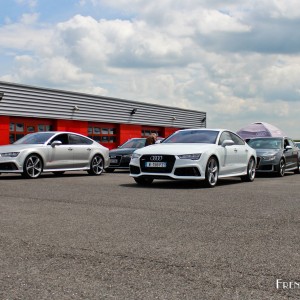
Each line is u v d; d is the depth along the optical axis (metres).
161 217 6.25
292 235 5.17
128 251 4.39
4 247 4.52
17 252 4.33
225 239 4.94
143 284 3.45
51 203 7.54
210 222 5.91
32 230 5.32
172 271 3.77
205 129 11.96
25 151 12.79
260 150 16.16
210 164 10.63
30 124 26.75
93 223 5.78
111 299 3.13
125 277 3.61
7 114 24.92
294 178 15.03
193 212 6.69
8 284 3.43
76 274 3.68
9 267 3.86
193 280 3.54
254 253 4.36
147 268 3.85
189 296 3.20
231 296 3.20
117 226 5.60
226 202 7.82
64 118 28.92
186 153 10.24
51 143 13.62
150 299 3.14
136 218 6.16
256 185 11.41
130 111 35.28
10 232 5.21
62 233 5.17
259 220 6.09
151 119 38.06
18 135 25.94
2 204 7.40
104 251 4.38
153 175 10.34
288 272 3.76
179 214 6.50
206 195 8.84
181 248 4.53
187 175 10.23
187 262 4.03
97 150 15.06
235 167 11.88
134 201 7.84
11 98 25.19
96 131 32.06
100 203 7.56
